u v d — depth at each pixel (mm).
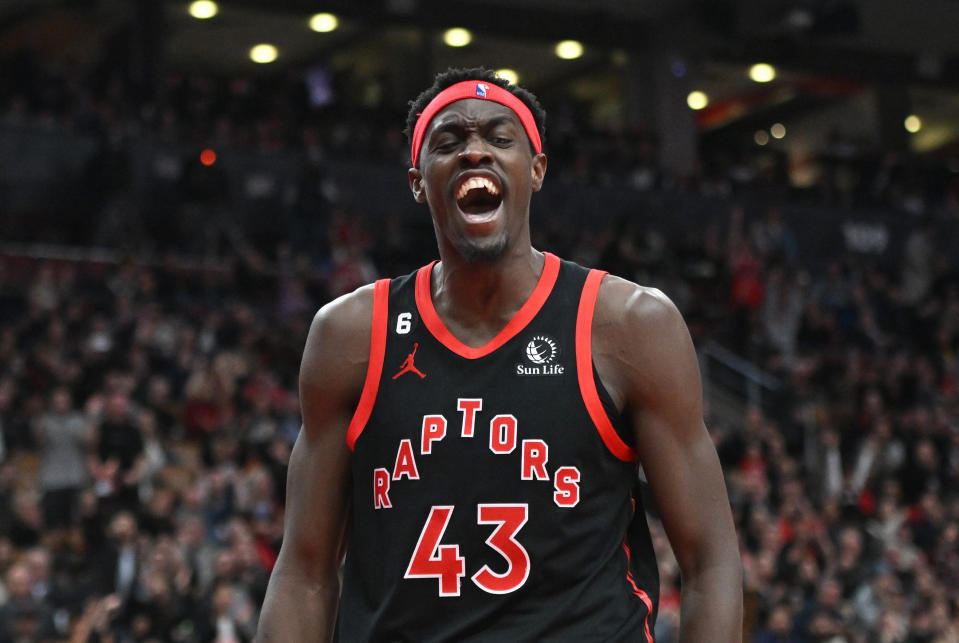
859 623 13656
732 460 17688
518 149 2893
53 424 12492
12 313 17453
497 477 2766
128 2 25859
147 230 20719
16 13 25438
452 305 2918
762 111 31734
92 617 10016
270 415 14625
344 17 27906
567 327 2871
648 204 26078
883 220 27984
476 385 2834
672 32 29625
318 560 2996
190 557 11336
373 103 28484
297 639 2945
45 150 21656
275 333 17688
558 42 29562
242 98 25422
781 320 22922
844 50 31641
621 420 2850
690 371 2871
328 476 2975
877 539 15656
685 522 2861
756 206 27047
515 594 2725
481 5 28938
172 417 14578
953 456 19172
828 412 20109
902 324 24453
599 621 2727
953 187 31297
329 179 23578
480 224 2814
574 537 2752
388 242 21719
